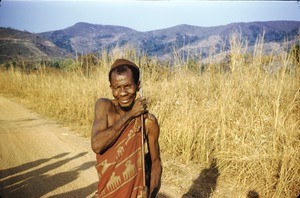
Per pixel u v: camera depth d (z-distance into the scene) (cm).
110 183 215
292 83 611
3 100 1546
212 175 538
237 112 601
